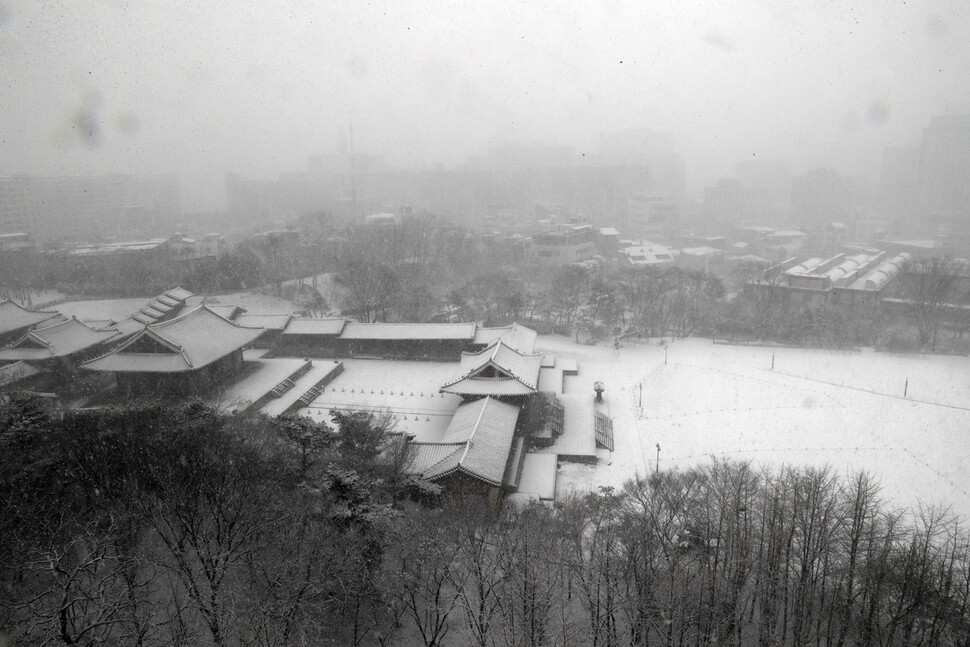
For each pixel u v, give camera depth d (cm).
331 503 3406
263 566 3256
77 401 6638
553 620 3488
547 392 7031
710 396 7775
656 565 3584
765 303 11062
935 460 6012
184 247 14900
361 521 3297
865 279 12069
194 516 3362
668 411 7294
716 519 4038
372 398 7112
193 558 3456
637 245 17700
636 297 11031
